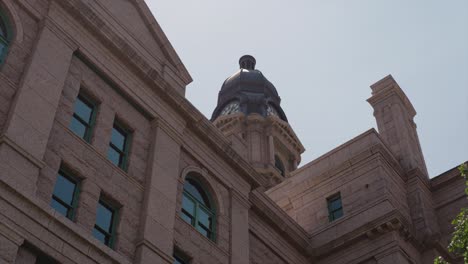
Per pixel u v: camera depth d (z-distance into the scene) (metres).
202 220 29.45
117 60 28.48
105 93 27.36
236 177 32.34
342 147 40.25
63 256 21.36
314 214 38.53
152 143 28.28
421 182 39.22
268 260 33.25
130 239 24.73
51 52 25.45
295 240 35.28
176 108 30.16
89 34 27.69
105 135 26.27
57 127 24.20
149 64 30.64
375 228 34.62
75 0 27.17
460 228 24.28
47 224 21.33
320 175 39.62
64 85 25.50
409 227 35.28
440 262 24.81
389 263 33.38
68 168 23.97
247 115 79.62
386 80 44.53
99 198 24.69
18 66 24.30
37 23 26.09
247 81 87.25
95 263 22.27
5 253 19.83
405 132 41.72
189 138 30.62
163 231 25.86
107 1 30.23
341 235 35.78
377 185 36.84
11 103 23.14
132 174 26.55
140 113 28.75
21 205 20.89
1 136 21.81
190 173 30.11
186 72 32.62
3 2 25.25
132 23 31.19
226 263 28.88
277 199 40.94
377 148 38.06
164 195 26.97
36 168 22.22
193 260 27.27
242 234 30.72
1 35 24.70
